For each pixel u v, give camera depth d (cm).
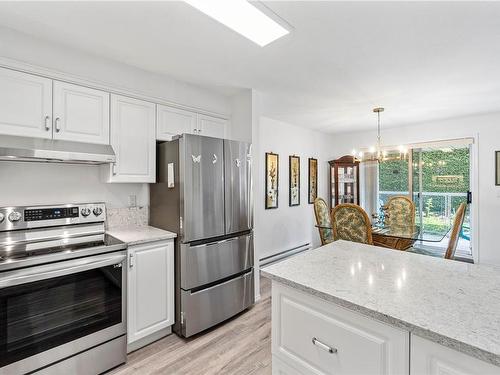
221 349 205
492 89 285
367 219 266
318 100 321
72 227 216
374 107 352
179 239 221
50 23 166
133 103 229
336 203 504
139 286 200
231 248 249
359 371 85
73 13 156
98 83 209
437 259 132
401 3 147
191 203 219
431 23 166
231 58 214
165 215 238
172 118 256
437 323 73
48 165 212
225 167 244
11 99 172
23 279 149
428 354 71
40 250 176
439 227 446
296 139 471
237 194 255
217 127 295
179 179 219
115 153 217
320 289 95
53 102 188
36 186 206
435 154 451
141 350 204
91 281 175
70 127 195
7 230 188
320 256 138
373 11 154
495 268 119
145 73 237
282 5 149
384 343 79
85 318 172
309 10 153
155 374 178
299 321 102
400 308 81
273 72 242
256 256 285
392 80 261
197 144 223
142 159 234
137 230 237
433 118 414
